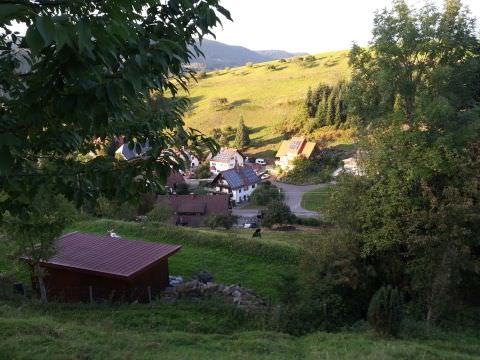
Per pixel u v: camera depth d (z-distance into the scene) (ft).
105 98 11.27
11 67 15.12
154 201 161.17
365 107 86.07
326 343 43.16
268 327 50.24
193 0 15.07
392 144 68.23
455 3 75.20
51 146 18.79
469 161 62.64
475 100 83.82
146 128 19.43
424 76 77.87
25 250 54.08
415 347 40.68
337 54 460.96
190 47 16.47
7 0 10.00
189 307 55.31
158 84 14.73
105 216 123.95
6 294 56.95
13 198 18.31
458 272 59.67
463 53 76.18
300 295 55.01
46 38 7.99
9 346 31.37
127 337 38.52
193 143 19.72
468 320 60.54
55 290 62.85
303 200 208.74
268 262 83.25
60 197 47.62
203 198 181.47
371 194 66.64
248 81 416.26
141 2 13.08
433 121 66.28
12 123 13.94
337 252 63.87
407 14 76.79
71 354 31.24
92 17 9.87
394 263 66.39
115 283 60.18
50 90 11.51
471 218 59.06
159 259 64.08
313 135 295.28
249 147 307.17
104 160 18.12
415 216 60.70
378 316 46.50
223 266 81.51
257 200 216.95
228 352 37.68
